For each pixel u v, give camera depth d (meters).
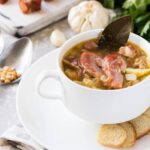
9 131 0.68
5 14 0.93
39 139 0.63
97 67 0.64
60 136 0.63
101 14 0.92
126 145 0.62
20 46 0.84
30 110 0.67
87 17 0.92
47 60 0.74
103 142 0.62
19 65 0.82
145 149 0.62
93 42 0.69
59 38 0.88
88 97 0.61
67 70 0.65
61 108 0.67
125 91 0.60
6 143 0.68
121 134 0.63
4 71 0.80
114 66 0.64
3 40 0.87
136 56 0.67
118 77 0.62
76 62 0.66
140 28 0.87
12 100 0.76
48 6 0.95
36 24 0.91
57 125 0.65
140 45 0.68
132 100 0.62
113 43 0.68
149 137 0.63
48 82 0.70
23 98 0.68
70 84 0.61
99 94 0.60
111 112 0.62
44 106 0.67
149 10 0.91
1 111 0.74
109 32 0.68
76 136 0.64
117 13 0.94
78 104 0.63
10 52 0.84
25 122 0.65
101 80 0.62
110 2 0.96
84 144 0.63
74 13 0.93
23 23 0.90
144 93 0.62
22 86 0.70
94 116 0.63
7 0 0.96
